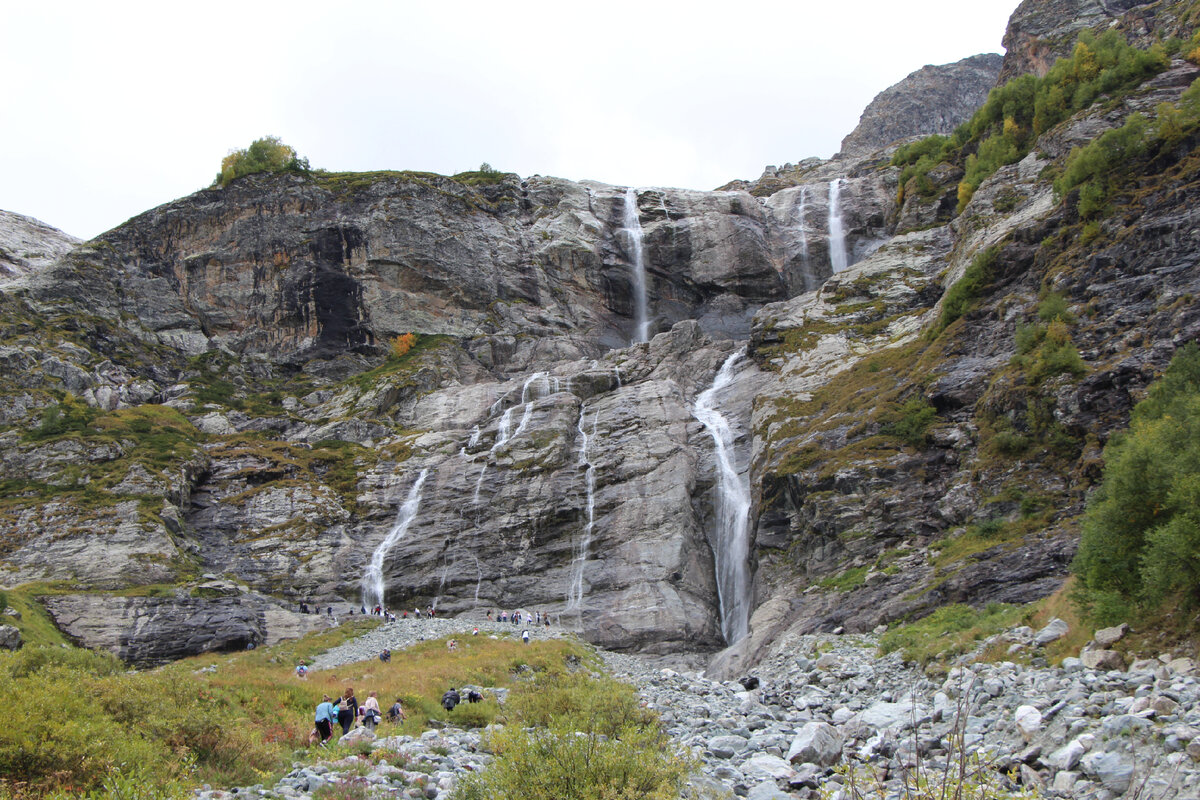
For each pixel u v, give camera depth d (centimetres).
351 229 9725
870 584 4128
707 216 10394
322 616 5684
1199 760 1362
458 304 9656
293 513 6694
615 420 7000
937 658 2648
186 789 1427
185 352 9081
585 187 11375
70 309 8738
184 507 6681
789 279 10081
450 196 10212
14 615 4853
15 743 1415
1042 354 4369
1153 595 2006
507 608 5962
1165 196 4744
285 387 8919
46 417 7225
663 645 5256
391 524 6694
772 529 5309
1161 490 2150
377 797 1463
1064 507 3725
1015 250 5603
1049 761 1543
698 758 1584
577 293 10144
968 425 4659
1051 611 2567
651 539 5934
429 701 2884
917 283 7662
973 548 3831
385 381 8388
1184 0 8156
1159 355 3894
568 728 1438
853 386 6144
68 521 6100
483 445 7175
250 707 2648
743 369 7600
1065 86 7869
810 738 1836
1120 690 1761
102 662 3139
